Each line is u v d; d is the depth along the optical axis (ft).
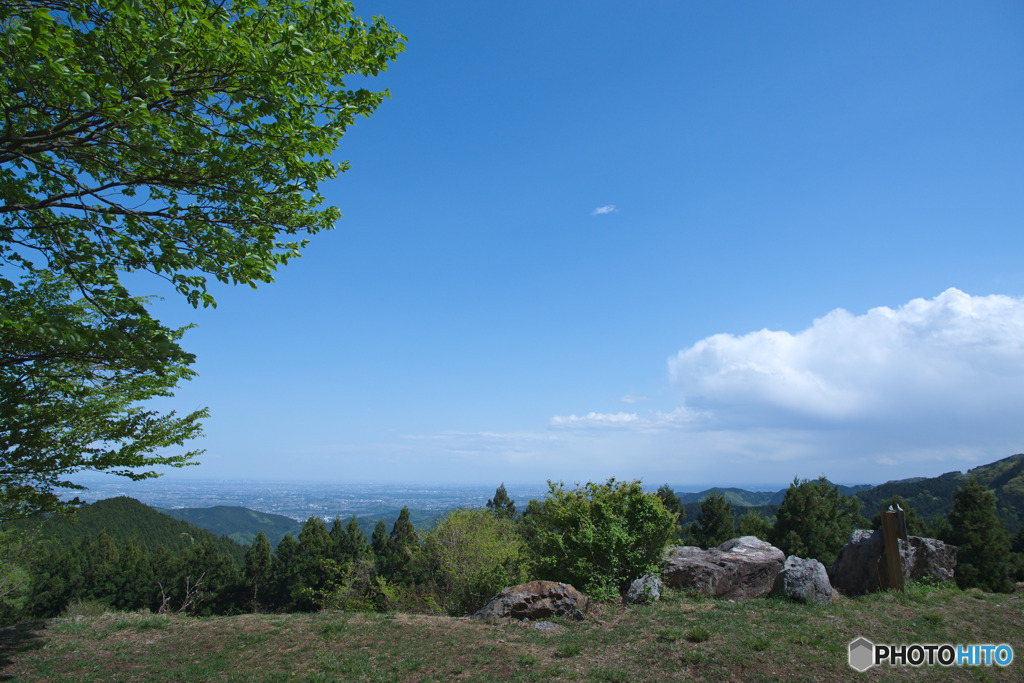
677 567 42.73
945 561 43.55
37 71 17.13
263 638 33.63
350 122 25.90
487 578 58.18
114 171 22.61
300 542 168.66
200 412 33.01
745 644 27.89
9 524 61.16
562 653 28.07
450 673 26.21
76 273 23.45
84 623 39.11
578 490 47.70
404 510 161.58
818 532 124.67
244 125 23.31
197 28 20.40
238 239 25.26
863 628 30.60
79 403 29.45
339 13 25.29
